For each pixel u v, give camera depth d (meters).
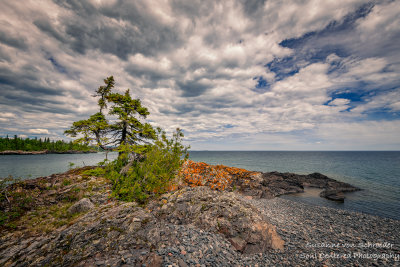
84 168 23.02
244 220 8.86
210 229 8.34
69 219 9.45
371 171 49.81
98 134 21.67
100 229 6.57
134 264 4.86
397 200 21.92
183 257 5.68
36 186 13.91
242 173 23.77
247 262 6.83
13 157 88.94
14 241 7.32
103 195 12.48
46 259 5.30
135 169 11.88
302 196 23.73
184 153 13.09
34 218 9.63
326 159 107.50
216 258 6.29
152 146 12.70
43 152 121.19
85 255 5.28
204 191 11.68
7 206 10.45
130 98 22.67
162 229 7.15
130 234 6.39
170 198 10.99
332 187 28.61
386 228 12.45
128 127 22.47
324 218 14.24
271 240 8.43
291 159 103.81
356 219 14.32
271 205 18.09
